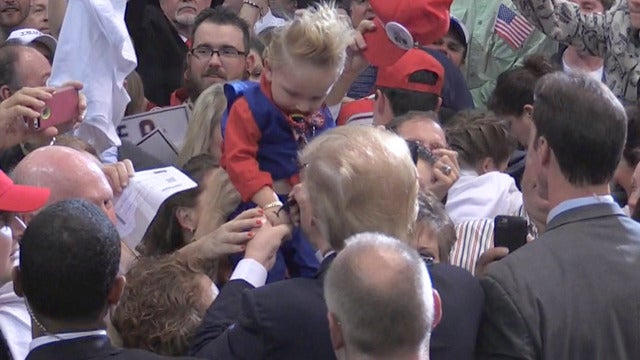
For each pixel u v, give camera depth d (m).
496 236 4.28
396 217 3.46
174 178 4.82
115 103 5.68
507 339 3.52
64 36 5.55
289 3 7.58
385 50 5.18
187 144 5.75
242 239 4.14
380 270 3.06
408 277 3.06
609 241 3.61
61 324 3.30
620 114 3.63
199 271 4.12
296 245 4.49
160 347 3.98
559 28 6.43
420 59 6.02
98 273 3.30
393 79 5.98
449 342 3.55
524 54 8.04
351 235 3.45
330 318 3.13
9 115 4.79
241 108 4.66
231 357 3.53
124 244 4.74
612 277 3.56
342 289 3.07
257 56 6.61
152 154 6.05
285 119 4.63
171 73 7.34
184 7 7.35
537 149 3.69
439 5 5.14
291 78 4.54
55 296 3.27
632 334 3.53
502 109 6.36
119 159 5.85
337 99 5.40
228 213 4.83
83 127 5.53
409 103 5.96
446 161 4.97
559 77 3.68
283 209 4.14
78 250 3.29
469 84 8.12
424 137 5.21
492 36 8.05
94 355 3.29
